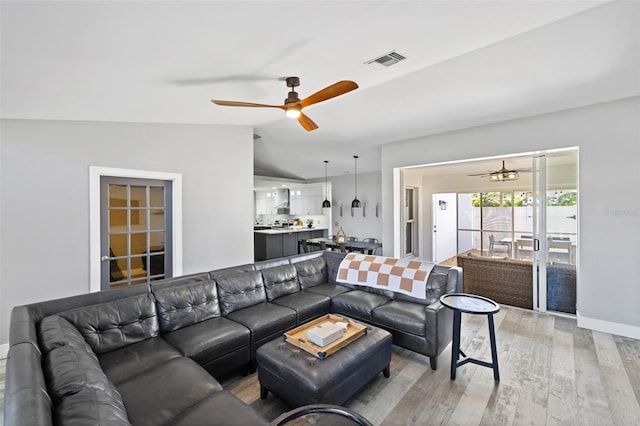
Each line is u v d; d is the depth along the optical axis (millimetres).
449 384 2395
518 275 4188
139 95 2566
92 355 1620
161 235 3850
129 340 2223
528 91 3166
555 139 3645
